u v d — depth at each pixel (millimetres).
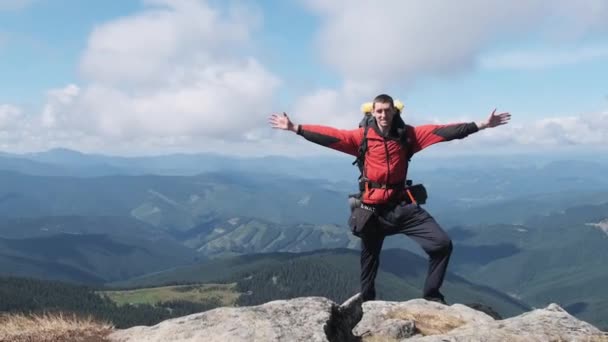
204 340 8711
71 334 10227
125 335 9664
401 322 10875
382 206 10469
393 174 10219
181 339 8891
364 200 10500
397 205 10461
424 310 11586
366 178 10438
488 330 9438
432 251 10461
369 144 10211
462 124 10039
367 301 11875
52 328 10875
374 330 10875
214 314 9625
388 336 10570
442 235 10320
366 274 11672
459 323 11312
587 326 9867
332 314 9922
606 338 9234
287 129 10242
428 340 9078
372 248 11250
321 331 8922
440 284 10938
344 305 10523
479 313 11781
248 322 9164
